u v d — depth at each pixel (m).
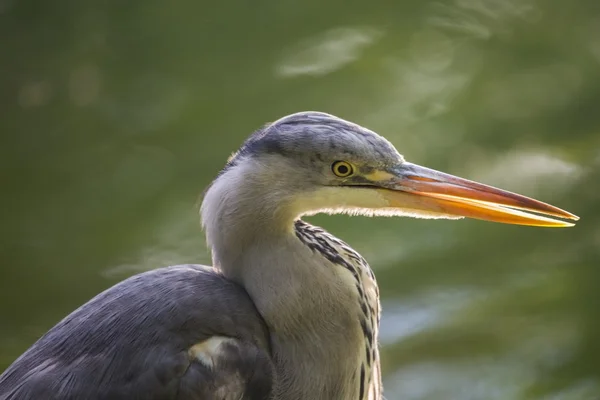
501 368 9.84
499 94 13.86
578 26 15.27
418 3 15.93
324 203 5.96
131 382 5.40
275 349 5.89
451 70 14.48
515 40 15.05
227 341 5.63
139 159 13.48
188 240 12.10
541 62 14.62
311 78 14.45
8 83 14.77
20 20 15.80
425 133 13.31
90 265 11.83
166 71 14.89
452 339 10.37
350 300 6.00
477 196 6.00
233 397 5.54
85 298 11.33
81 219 12.63
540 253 11.67
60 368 5.48
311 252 5.98
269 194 5.88
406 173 5.99
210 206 6.03
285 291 5.87
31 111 14.43
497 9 15.76
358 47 14.98
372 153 5.89
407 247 11.97
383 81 14.29
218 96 14.35
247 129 13.74
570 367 9.84
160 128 13.94
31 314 11.15
